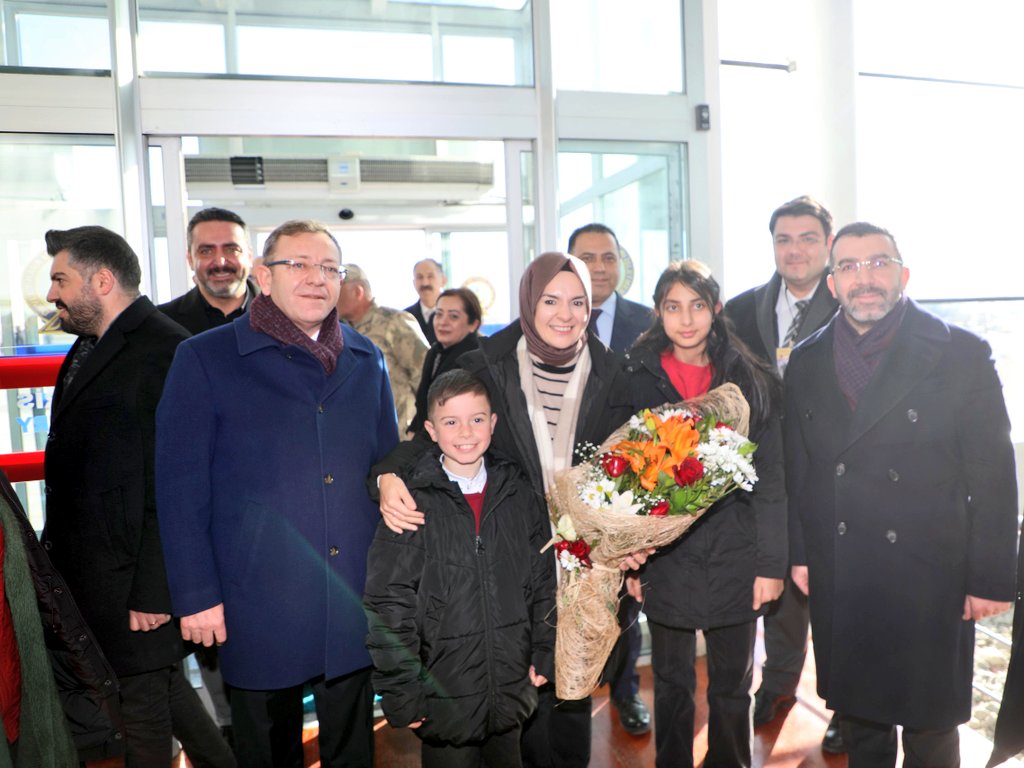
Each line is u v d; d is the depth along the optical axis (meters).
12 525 1.55
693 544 2.02
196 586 1.70
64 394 1.89
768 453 2.02
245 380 1.75
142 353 1.88
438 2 3.42
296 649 1.76
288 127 3.24
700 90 3.71
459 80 3.48
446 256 6.61
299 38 3.29
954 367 1.82
